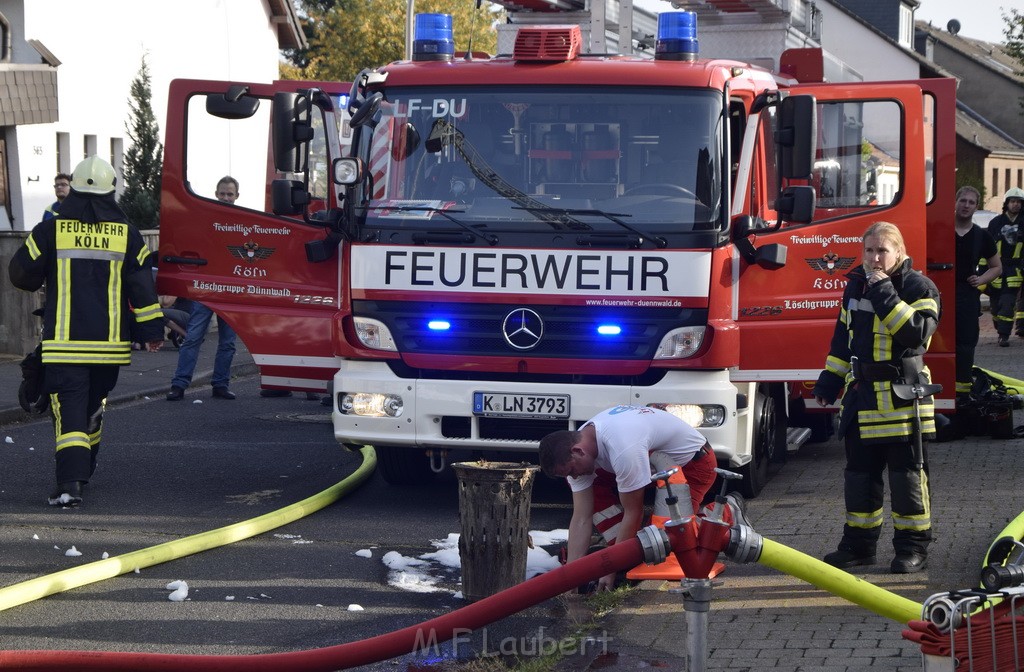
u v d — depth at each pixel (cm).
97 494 922
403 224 845
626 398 820
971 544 734
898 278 680
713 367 820
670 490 442
